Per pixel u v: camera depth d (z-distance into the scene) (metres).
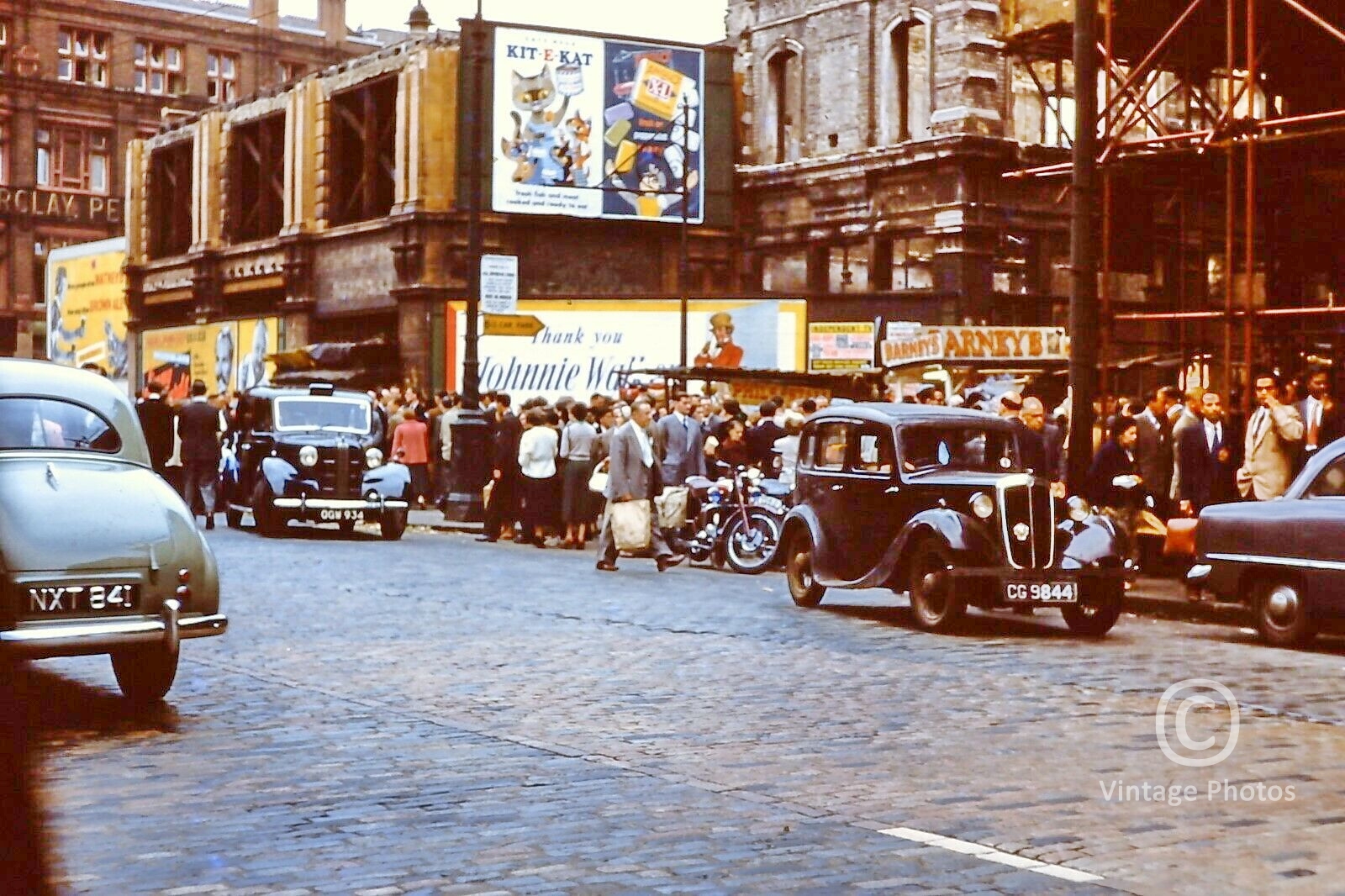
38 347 70.88
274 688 9.96
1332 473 13.12
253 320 50.53
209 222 54.09
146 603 8.67
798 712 9.24
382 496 24.25
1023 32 23.28
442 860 5.73
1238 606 14.76
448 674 10.59
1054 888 5.43
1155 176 23.12
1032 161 40.00
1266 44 21.58
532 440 23.38
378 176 46.66
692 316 40.66
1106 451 17.11
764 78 45.03
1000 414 17.08
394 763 7.60
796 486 15.42
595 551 22.67
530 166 43.78
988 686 10.38
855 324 40.44
